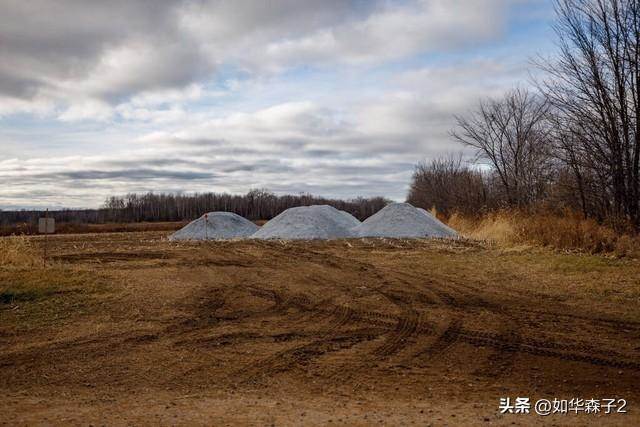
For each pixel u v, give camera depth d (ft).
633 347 25.52
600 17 59.00
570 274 44.39
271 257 64.13
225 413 17.60
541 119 99.40
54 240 100.94
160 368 23.57
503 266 51.31
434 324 30.58
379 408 18.28
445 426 16.01
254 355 25.35
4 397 20.01
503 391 20.34
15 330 29.53
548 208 79.46
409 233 90.84
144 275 47.57
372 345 26.76
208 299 38.09
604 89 59.62
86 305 35.04
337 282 45.19
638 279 40.55
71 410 18.16
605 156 61.11
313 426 16.05
